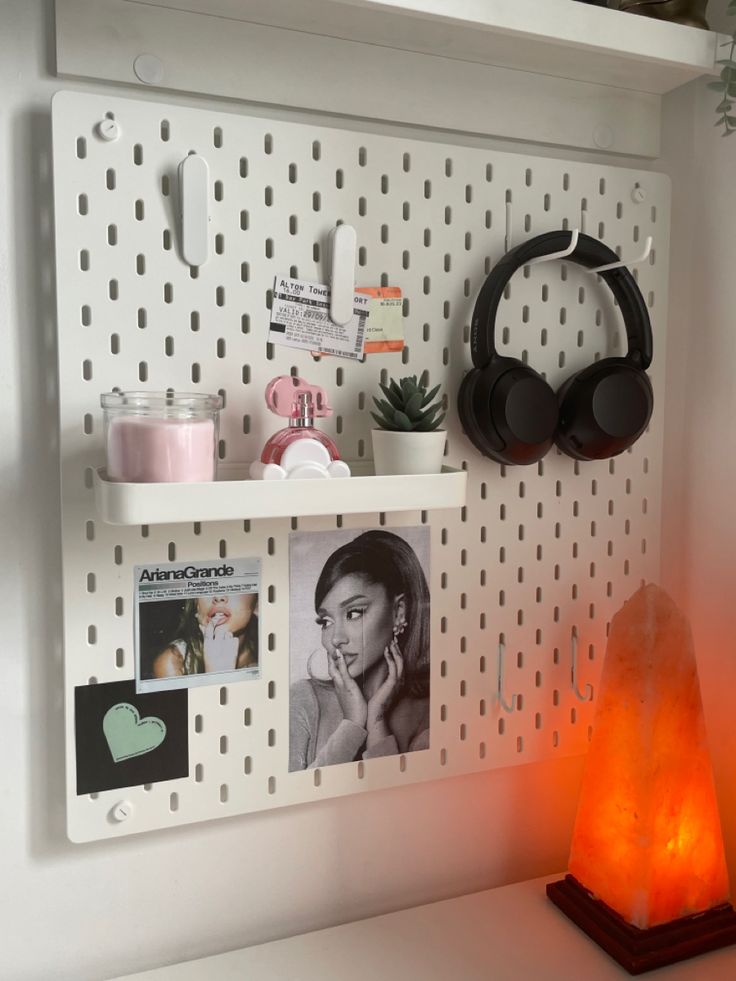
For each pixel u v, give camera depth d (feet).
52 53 2.30
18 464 2.37
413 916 2.87
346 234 2.53
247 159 2.45
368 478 2.27
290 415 2.37
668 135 3.05
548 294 2.85
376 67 2.59
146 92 2.40
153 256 2.38
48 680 2.46
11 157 2.29
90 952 2.57
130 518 2.03
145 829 2.52
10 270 2.31
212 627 2.55
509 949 2.68
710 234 2.95
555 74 2.80
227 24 2.41
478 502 2.84
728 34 2.83
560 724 3.04
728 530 2.92
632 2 2.59
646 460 3.09
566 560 3.00
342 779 2.73
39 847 2.49
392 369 2.68
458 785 3.01
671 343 3.11
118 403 2.10
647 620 2.65
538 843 3.15
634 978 2.54
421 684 2.81
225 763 2.60
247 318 2.49
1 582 2.39
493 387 2.58
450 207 2.70
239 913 2.74
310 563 2.64
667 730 2.63
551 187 2.83
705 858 2.71
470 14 2.22
